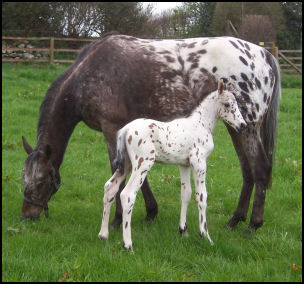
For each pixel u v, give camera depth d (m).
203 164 4.26
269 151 5.11
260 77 4.90
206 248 4.12
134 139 3.95
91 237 4.37
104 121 4.79
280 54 18.25
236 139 5.04
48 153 4.71
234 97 4.38
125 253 3.95
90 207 5.52
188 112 4.38
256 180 4.78
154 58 4.84
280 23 21.94
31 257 3.82
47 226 4.71
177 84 4.78
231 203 5.65
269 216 5.21
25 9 17.25
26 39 16.61
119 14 18.42
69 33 18.28
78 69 4.90
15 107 10.17
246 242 4.38
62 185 6.28
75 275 3.51
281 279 3.50
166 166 7.23
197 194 4.28
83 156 7.54
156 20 20.02
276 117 5.11
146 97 4.79
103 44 4.92
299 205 5.61
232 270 3.65
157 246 4.14
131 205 3.96
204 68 4.79
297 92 14.36
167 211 5.39
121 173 4.14
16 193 5.80
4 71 14.23
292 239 4.34
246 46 4.98
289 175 6.68
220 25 21.34
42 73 14.19
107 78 4.76
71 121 5.04
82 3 17.94
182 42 4.99
